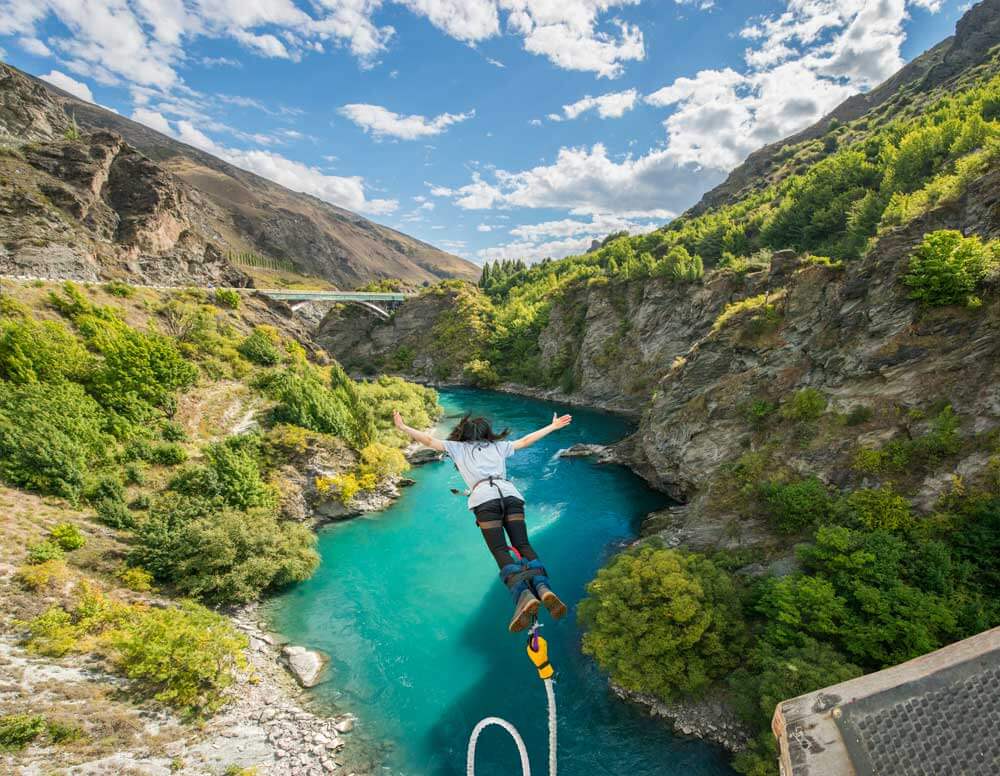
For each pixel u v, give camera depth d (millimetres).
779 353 41094
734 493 34281
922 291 31219
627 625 24250
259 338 64000
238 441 43656
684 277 79500
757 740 20641
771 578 25750
